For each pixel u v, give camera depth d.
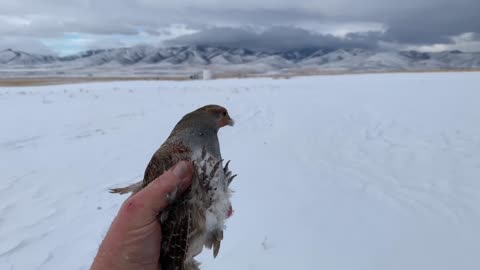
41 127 1.74
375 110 2.22
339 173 1.06
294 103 2.60
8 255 0.65
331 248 0.64
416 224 0.73
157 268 0.31
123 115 2.08
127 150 1.34
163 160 0.32
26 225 0.76
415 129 1.70
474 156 1.24
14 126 1.76
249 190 0.91
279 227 0.71
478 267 0.58
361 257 0.61
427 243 0.66
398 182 0.99
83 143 1.44
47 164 1.17
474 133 1.59
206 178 0.31
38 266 0.62
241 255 0.62
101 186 0.97
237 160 1.19
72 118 1.98
